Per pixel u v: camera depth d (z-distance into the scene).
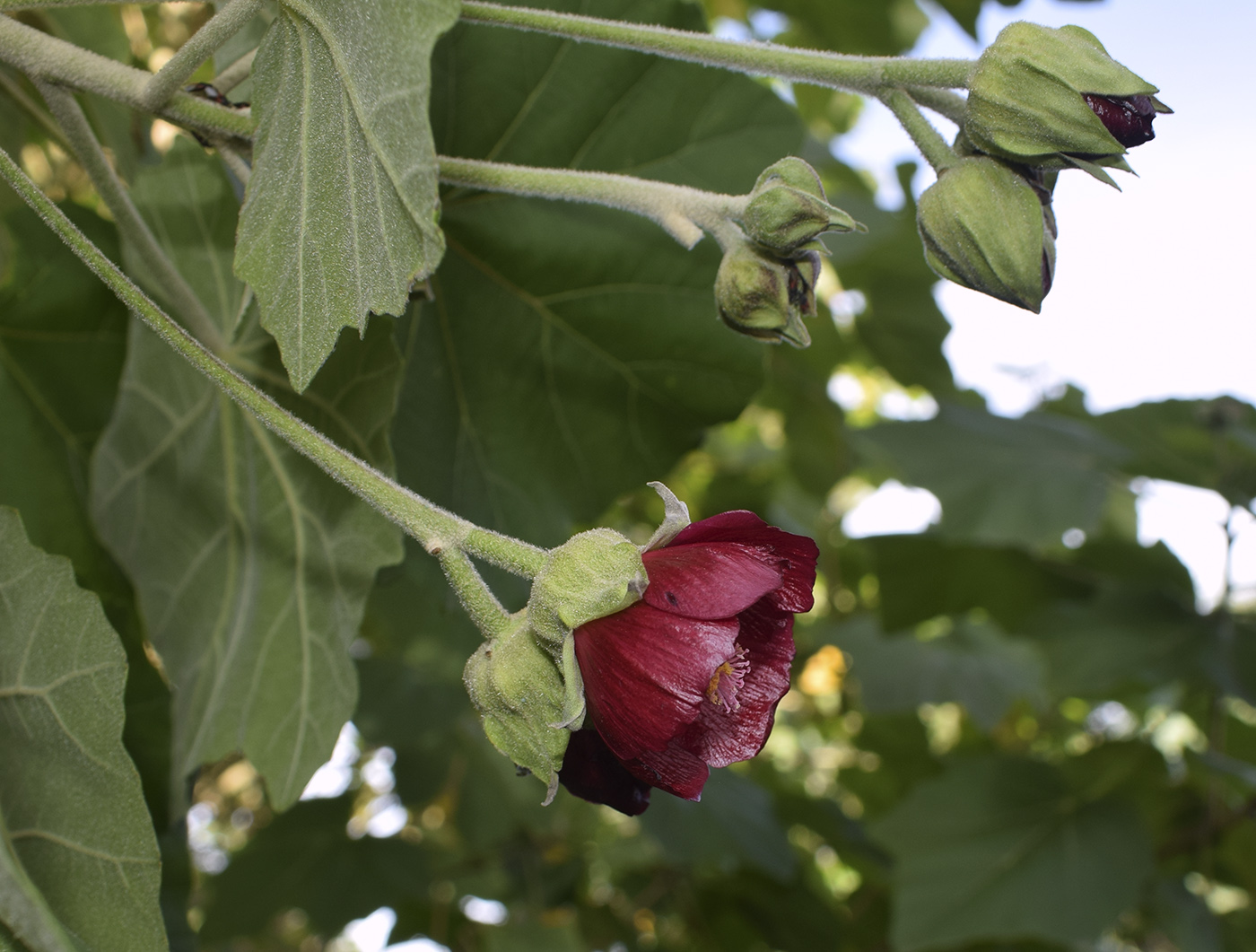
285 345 0.28
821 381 0.86
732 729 0.28
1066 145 0.29
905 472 0.68
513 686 0.27
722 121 0.40
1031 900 0.64
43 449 0.39
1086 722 1.02
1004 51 0.29
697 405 0.42
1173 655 0.65
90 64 0.29
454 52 0.38
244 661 0.35
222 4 0.34
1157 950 0.91
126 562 0.37
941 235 0.30
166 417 0.37
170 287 0.34
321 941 0.93
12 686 0.28
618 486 0.42
